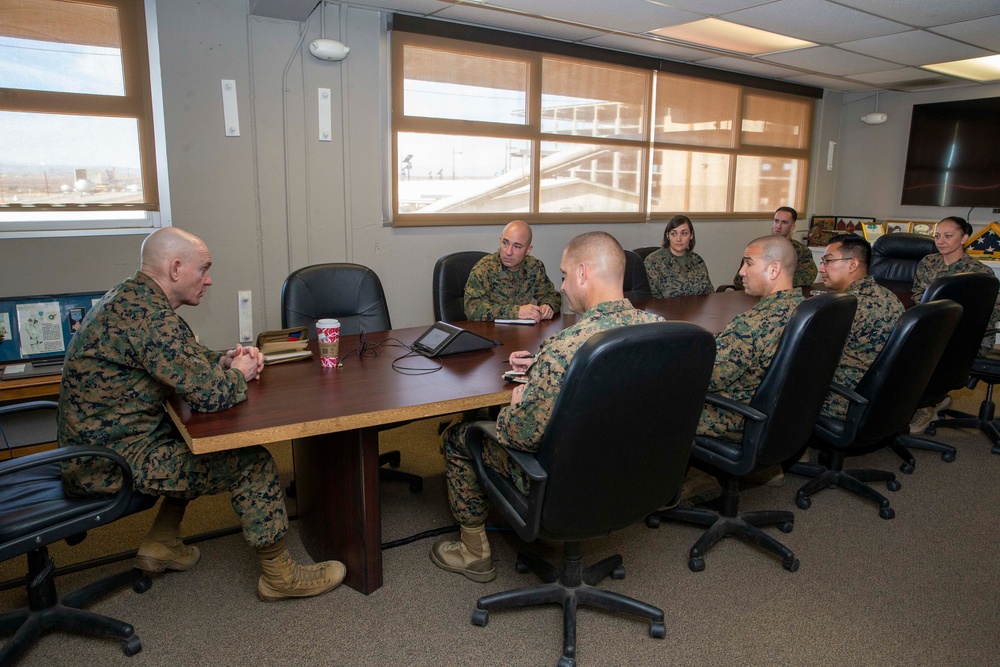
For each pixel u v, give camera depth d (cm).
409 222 409
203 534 237
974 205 564
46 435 299
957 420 355
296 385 199
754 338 209
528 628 189
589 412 145
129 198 331
